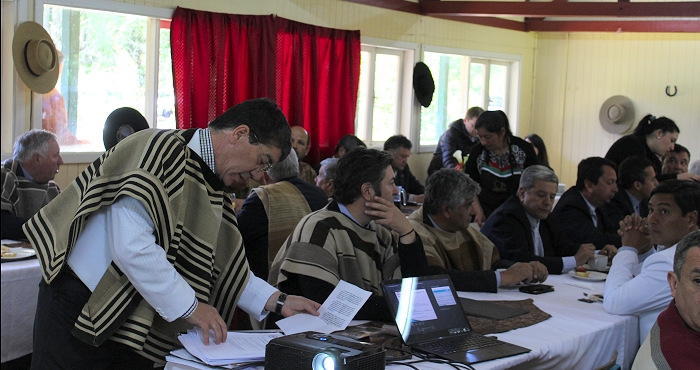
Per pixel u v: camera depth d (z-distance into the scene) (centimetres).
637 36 866
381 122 759
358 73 682
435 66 808
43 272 180
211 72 556
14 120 461
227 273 205
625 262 265
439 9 750
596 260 323
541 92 938
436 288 216
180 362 177
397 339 202
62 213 184
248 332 197
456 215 287
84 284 183
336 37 660
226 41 565
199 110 550
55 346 184
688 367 165
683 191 252
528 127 944
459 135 703
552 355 205
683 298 171
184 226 189
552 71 927
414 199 585
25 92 467
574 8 736
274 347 166
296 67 623
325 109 666
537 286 283
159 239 180
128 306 181
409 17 748
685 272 171
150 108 549
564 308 253
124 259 172
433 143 818
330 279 223
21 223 340
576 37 907
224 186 199
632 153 509
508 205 340
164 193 178
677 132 539
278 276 230
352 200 240
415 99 775
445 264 291
